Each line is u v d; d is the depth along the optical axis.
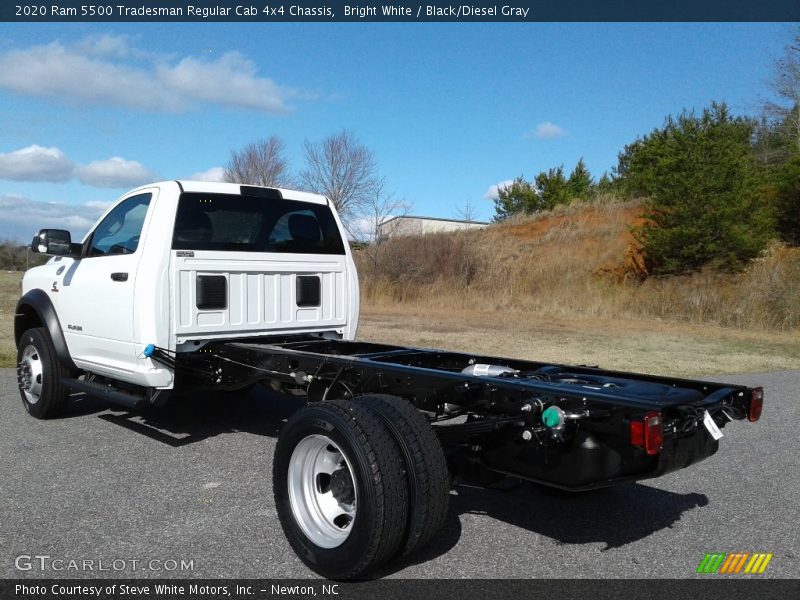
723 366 11.31
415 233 30.52
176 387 5.80
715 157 21.94
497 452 3.89
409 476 3.39
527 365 4.77
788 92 30.81
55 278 6.62
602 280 23.70
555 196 40.47
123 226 5.97
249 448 5.85
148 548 3.86
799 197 22.59
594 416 3.40
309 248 6.37
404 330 15.56
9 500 4.56
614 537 4.15
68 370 6.68
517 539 4.10
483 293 23.53
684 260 21.98
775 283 18.75
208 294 5.65
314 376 4.68
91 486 4.86
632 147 37.25
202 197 5.69
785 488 5.16
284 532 3.79
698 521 4.45
